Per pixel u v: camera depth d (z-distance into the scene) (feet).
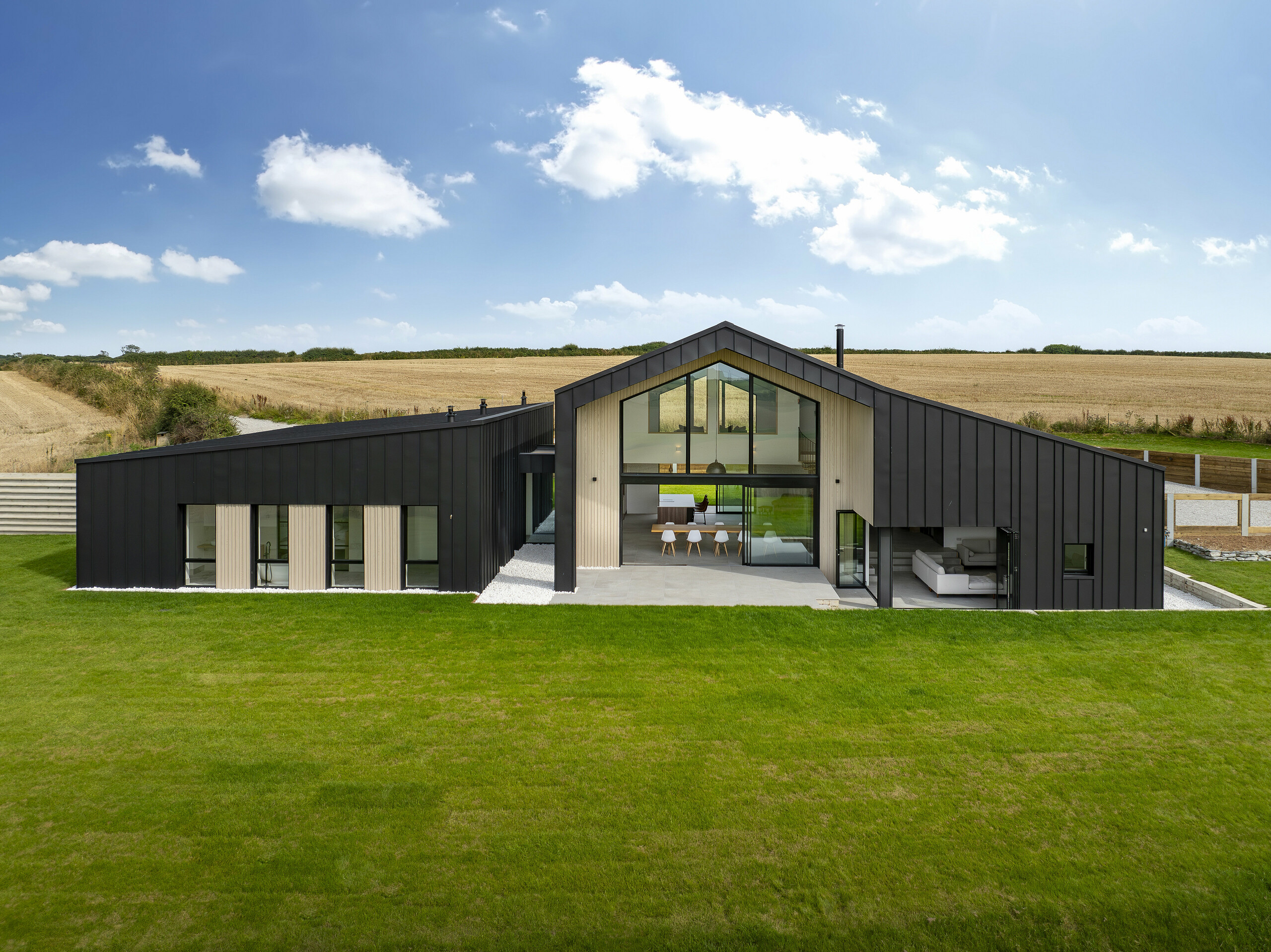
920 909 16.28
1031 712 26.22
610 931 15.56
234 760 22.65
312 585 44.37
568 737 24.40
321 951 14.93
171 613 38.27
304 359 302.66
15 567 49.85
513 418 53.83
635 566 51.98
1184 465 87.51
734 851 18.29
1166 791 20.97
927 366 211.82
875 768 22.34
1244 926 15.74
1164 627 35.81
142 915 15.89
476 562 44.14
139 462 44.06
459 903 16.35
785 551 51.80
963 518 40.22
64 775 21.74
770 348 41.93
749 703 27.17
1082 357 238.07
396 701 27.30
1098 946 15.28
